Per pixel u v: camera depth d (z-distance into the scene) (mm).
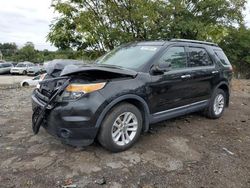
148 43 5148
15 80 24906
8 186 3195
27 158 3855
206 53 5879
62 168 3607
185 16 14391
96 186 3256
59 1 12148
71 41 12656
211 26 14039
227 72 6324
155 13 12797
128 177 3479
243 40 20516
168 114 4863
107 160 3861
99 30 11914
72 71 3834
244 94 10523
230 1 15875
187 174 3627
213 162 4000
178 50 5121
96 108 3721
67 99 3725
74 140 3779
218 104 6238
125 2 12031
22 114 6129
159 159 3982
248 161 4105
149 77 4398
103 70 3854
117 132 4051
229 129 5547
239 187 3402
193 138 4898
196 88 5414
